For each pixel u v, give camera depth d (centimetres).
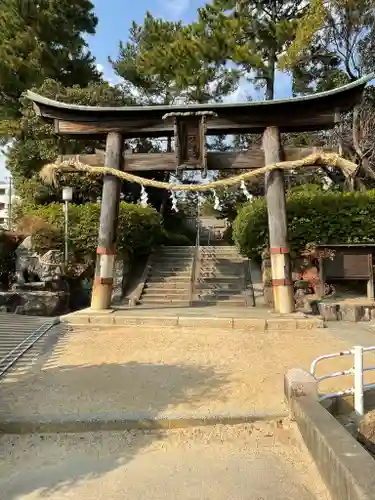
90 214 1342
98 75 2186
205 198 2944
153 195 2397
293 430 421
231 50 1730
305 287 1138
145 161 1034
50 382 550
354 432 420
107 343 746
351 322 951
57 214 1360
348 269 1054
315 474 345
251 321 863
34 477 346
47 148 1670
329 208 1210
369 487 254
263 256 1224
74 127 1046
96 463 369
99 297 989
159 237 1709
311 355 661
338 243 1184
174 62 1767
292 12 1820
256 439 409
